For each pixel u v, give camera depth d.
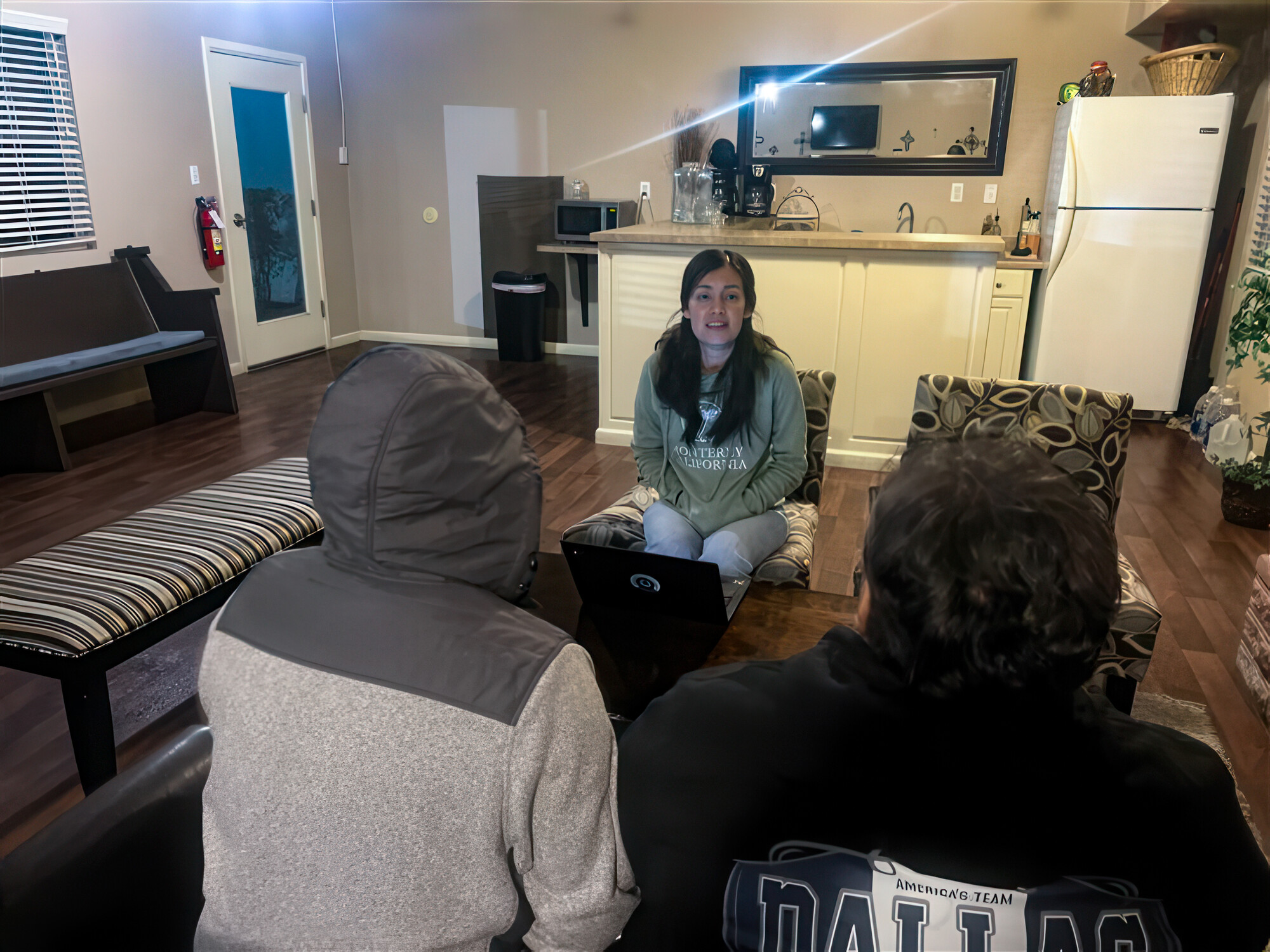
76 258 4.53
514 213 6.41
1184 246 4.59
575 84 6.04
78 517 3.35
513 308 6.22
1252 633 2.29
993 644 0.53
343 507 0.74
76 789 1.84
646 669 1.43
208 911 0.78
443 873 0.72
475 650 0.71
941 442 0.62
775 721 0.61
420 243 6.70
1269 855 1.67
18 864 0.80
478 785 0.69
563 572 1.84
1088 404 2.07
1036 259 4.98
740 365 2.08
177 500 2.27
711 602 1.55
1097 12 5.05
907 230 5.66
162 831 0.91
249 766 0.73
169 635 1.85
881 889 0.59
